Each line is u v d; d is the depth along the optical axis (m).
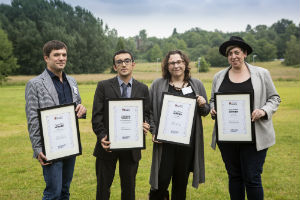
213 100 3.78
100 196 3.45
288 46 98.62
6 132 10.55
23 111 16.70
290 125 10.77
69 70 82.00
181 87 3.71
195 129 3.68
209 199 4.39
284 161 6.31
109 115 3.28
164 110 3.53
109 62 95.75
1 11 86.25
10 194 4.64
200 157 3.77
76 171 5.78
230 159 3.59
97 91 3.45
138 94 3.47
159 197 3.83
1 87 44.06
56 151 3.07
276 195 4.49
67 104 3.11
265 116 3.28
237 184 3.58
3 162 6.50
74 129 3.16
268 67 93.75
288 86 35.16
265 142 3.38
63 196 3.49
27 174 5.67
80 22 97.75
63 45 3.25
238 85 3.47
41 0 95.69
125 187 3.47
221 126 3.43
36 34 78.06
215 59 104.00
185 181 3.76
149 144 8.19
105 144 3.28
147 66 106.50
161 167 3.68
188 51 145.38
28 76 70.06
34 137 3.04
